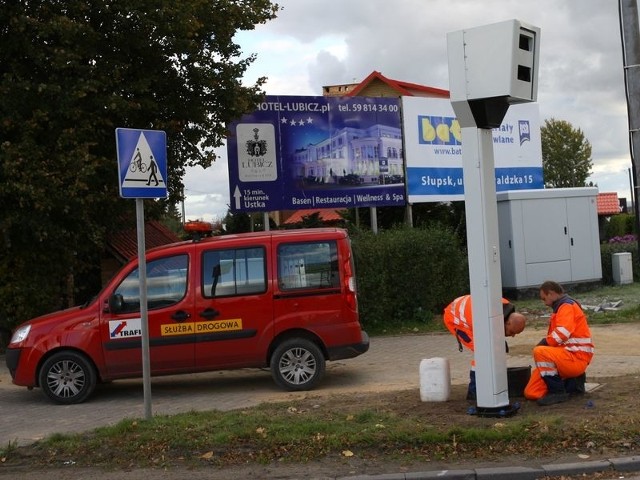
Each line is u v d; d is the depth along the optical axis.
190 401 9.51
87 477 6.16
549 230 19.11
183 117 14.62
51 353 9.69
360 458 6.32
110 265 17.80
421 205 20.61
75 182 12.27
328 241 10.00
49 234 12.57
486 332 7.05
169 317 9.68
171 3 13.15
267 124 17.03
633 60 13.70
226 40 14.66
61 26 12.25
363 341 9.99
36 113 12.31
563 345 7.57
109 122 13.02
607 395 7.75
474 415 7.09
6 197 12.44
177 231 29.42
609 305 16.55
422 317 15.67
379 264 15.31
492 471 5.85
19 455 6.71
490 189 7.11
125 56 13.74
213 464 6.32
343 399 8.37
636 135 13.78
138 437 6.82
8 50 12.70
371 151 18.41
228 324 9.73
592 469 5.86
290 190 17.27
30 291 13.73
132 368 9.65
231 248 9.88
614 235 39.69
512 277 18.66
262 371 11.74
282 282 9.84
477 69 6.91
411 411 7.45
